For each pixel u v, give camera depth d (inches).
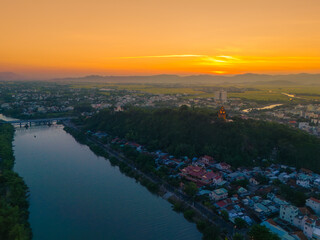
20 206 5654.5
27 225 5093.5
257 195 6254.9
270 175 7372.1
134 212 5757.9
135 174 7760.8
